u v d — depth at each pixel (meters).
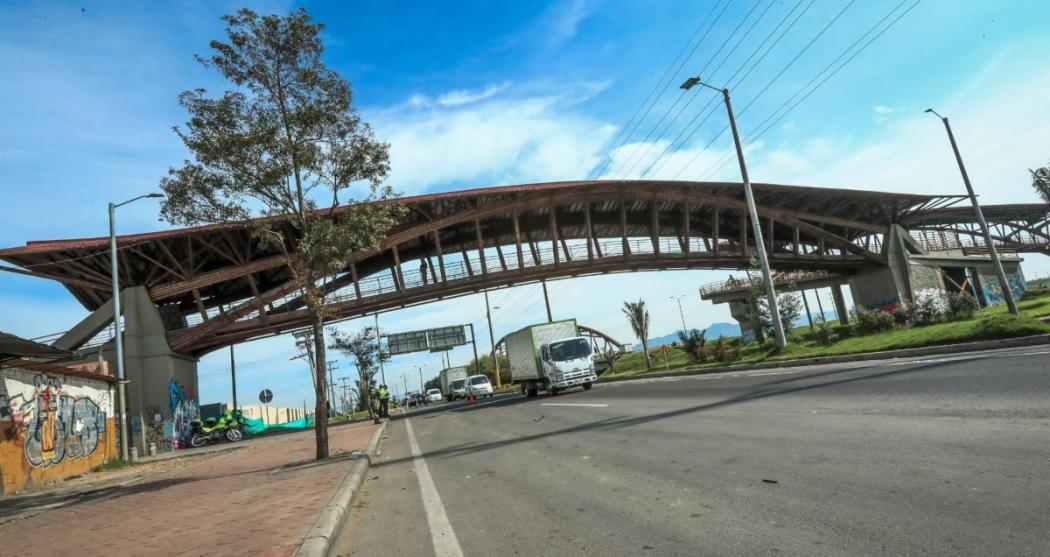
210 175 12.44
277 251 35.84
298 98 13.30
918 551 3.39
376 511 6.89
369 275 44.03
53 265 31.14
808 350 23.19
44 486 15.64
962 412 7.16
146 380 31.88
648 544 4.19
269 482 9.93
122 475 17.03
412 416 34.44
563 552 4.30
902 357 16.42
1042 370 9.23
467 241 46.19
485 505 6.31
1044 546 3.20
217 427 34.03
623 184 41.78
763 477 5.58
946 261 56.22
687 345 36.66
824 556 3.51
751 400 11.70
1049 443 5.21
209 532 5.99
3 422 14.57
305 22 12.80
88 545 6.27
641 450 8.16
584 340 27.39
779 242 56.66
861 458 5.71
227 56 12.54
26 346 11.73
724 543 3.97
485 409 26.89
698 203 44.72
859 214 53.22
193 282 32.84
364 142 13.72
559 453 9.16
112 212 25.36
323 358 13.55
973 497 4.14
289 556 4.45
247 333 36.38
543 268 41.81
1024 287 62.62
